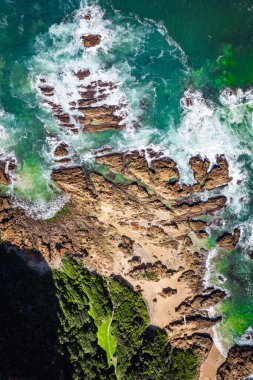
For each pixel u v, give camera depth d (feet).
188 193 127.95
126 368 122.62
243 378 128.26
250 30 126.11
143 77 126.31
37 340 114.52
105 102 125.80
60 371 111.65
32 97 125.90
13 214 126.00
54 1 125.59
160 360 126.52
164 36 126.00
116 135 126.72
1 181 125.90
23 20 125.49
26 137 126.62
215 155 128.16
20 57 125.39
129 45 126.00
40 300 120.88
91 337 121.19
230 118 128.16
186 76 126.62
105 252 128.47
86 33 125.08
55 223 127.54
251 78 127.13
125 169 126.62
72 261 126.41
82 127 126.62
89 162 127.03
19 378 103.71
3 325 112.57
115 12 125.18
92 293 125.70
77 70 125.39
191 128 127.65
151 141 126.93
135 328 126.82
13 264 123.54
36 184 127.24
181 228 129.18
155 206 127.95
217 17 125.39
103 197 126.93
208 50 126.31
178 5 125.18
